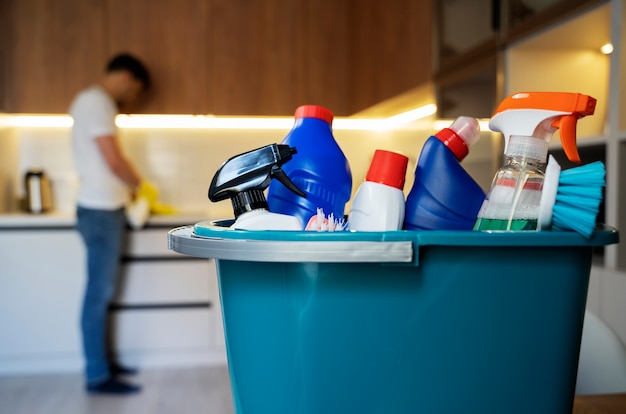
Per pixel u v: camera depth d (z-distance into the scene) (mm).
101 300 2500
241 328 459
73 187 3148
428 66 1895
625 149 1148
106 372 2500
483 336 434
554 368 445
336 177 561
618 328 1116
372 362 436
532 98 474
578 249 435
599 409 602
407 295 428
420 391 438
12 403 2330
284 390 450
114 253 2518
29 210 2990
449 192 504
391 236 406
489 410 443
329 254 405
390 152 495
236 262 450
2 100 2939
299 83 3230
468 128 514
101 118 2393
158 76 3096
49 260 2697
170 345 2812
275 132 3350
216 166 3330
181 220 2789
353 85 3107
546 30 1316
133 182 2490
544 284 434
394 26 2258
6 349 2689
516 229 462
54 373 2727
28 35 2984
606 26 1269
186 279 2805
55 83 3002
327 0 3244
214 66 3148
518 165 475
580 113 460
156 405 2312
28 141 3195
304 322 437
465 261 424
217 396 2416
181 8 3109
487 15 1544
